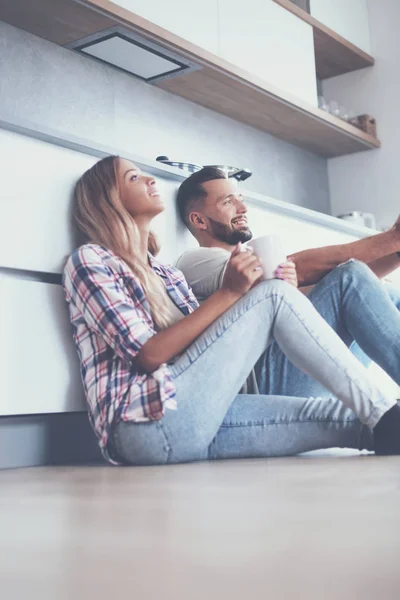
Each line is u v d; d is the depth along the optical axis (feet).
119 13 8.72
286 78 11.65
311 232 8.54
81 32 9.07
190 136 11.28
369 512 2.22
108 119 9.98
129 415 4.90
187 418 4.91
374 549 1.56
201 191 6.87
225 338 5.01
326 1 12.97
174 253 6.84
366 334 5.74
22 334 5.18
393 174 13.43
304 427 5.20
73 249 5.70
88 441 5.86
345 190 13.93
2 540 1.88
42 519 2.30
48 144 5.62
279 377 5.96
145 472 4.28
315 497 2.68
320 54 13.34
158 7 9.47
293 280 5.32
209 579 1.26
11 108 8.71
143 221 5.98
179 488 3.22
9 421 5.22
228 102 11.47
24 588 1.23
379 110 13.69
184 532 1.93
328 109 12.74
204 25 10.18
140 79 10.55
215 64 10.12
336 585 1.17
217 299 5.08
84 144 5.83
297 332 5.06
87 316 5.15
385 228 13.07
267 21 11.37
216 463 4.83
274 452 5.26
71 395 5.45
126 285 5.39
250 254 5.16
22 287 5.22
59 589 1.21
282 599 1.06
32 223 5.42
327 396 6.04
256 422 5.25
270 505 2.48
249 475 3.78
